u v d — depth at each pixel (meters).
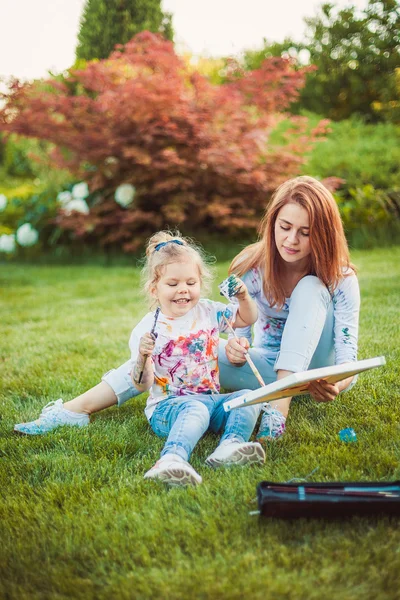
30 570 1.77
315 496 1.91
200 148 7.65
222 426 2.54
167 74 7.77
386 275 5.78
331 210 2.50
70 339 4.29
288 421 2.70
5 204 9.00
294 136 10.17
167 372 2.57
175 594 1.62
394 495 1.90
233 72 8.12
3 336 4.50
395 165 9.24
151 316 2.66
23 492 2.22
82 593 1.65
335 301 2.63
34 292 6.29
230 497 2.06
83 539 1.89
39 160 8.90
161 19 11.39
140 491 2.14
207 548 1.80
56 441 2.62
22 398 3.22
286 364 2.48
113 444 2.54
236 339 2.63
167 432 2.50
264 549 1.79
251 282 2.78
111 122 7.75
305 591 1.60
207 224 8.31
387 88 11.56
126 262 8.00
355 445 2.40
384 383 3.02
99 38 11.10
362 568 1.67
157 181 7.78
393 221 7.97
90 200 8.32
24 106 7.74
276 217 2.57
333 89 12.34
